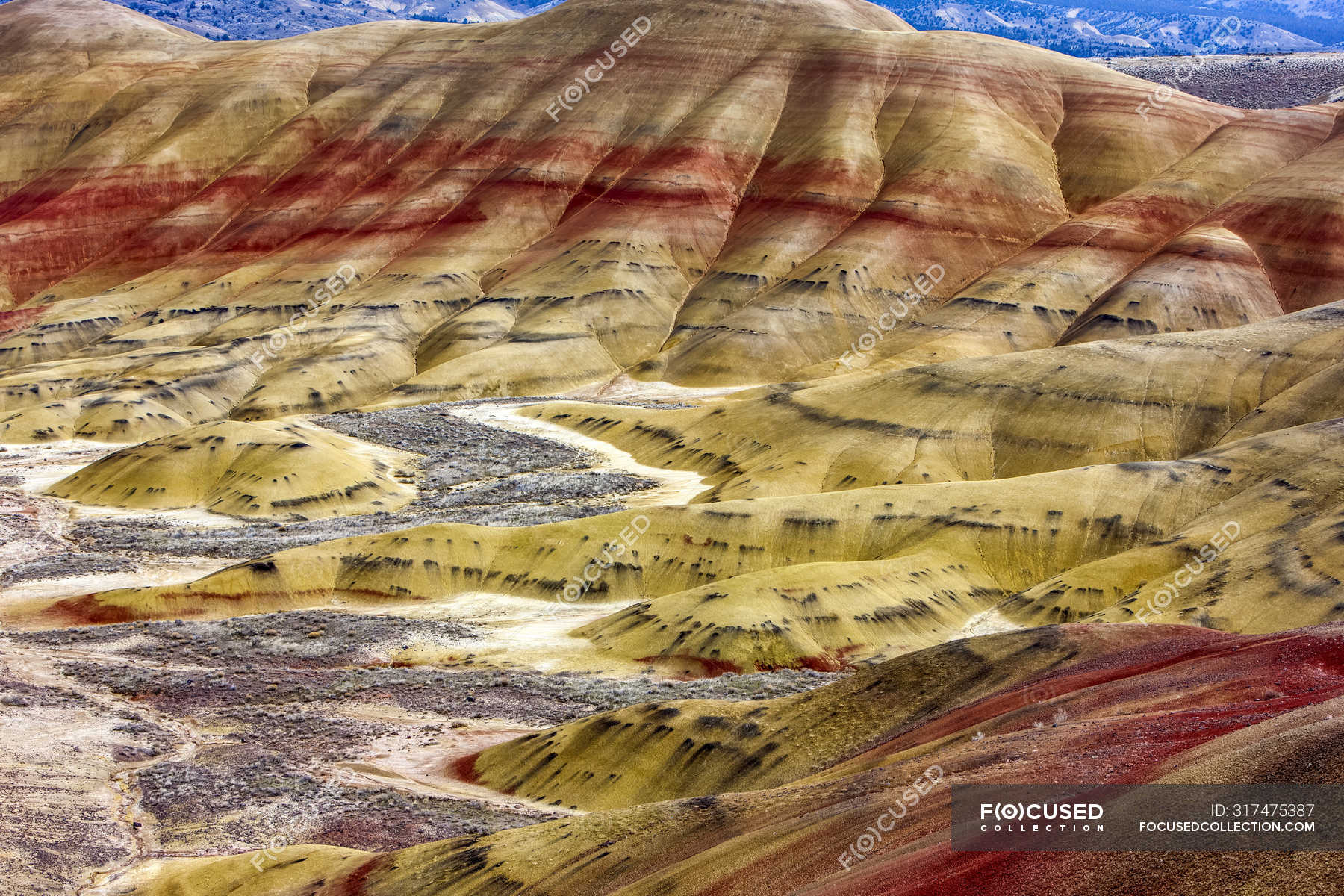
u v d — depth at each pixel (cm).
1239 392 11400
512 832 4428
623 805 5275
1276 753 2709
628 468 13388
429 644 8300
